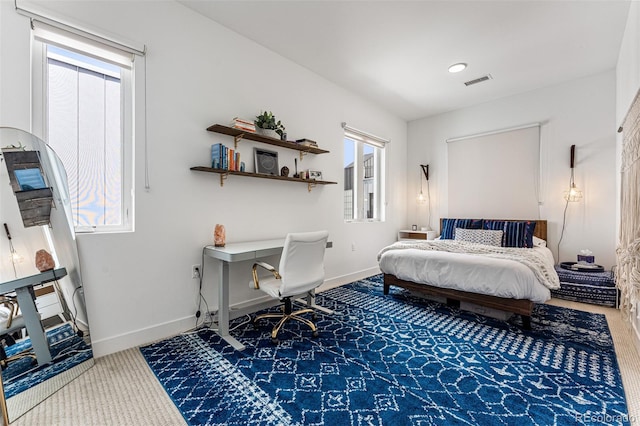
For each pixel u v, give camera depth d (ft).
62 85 6.82
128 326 7.37
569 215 12.99
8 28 5.85
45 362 5.59
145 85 7.66
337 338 7.92
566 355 6.95
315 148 11.50
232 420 4.80
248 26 9.32
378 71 12.20
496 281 8.70
